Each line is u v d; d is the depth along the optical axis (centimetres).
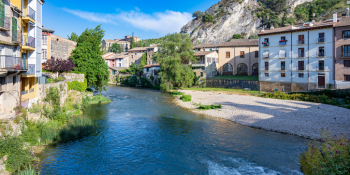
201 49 7706
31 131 1702
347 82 3678
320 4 11544
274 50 4653
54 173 1332
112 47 13462
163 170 1418
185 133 2197
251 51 6222
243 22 12544
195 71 6412
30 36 1959
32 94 2102
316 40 4047
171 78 5781
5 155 1277
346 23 3719
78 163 1483
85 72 3953
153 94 5231
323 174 1123
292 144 1864
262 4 13362
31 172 1235
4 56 1495
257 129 2334
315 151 1271
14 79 1741
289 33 4422
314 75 4100
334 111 2773
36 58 2028
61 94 2766
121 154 1659
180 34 6606
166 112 3209
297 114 2733
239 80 5325
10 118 1531
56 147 1731
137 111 3247
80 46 4134
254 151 1722
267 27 11406
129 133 2173
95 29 5169
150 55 8675
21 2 1842
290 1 12588
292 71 4400
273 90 4600
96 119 2672
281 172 1368
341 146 1146
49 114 2188
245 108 3203
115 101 4128
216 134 2166
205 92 5125
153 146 1833
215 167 1455
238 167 1451
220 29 12975
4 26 1552
